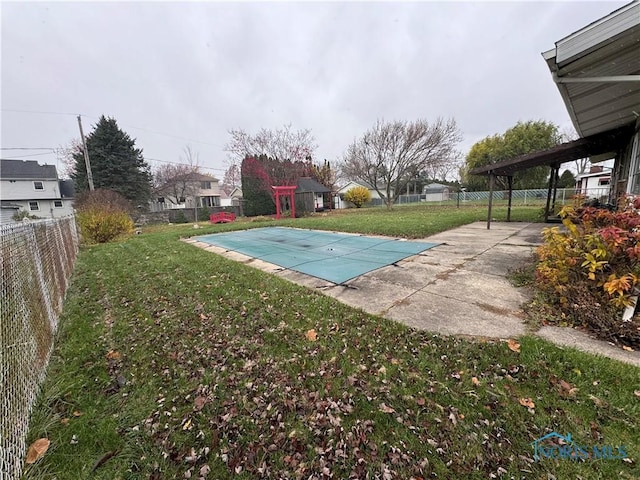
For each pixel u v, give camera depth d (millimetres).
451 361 2109
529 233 7273
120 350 2531
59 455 1497
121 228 10172
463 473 1335
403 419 1649
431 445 1481
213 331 2787
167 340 2664
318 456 1470
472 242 6410
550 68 3529
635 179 5672
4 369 1609
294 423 1678
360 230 8930
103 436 1613
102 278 4797
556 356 2057
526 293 3309
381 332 2580
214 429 1657
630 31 2742
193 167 28609
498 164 7883
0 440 1396
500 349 2197
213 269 4941
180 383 2062
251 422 1696
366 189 26500
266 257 5965
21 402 1718
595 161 10438
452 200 24016
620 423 1511
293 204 16656
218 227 12094
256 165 18859
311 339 2531
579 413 1591
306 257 5824
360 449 1491
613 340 2223
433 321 2740
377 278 4168
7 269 1955
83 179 22484
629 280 2445
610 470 1293
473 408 1685
